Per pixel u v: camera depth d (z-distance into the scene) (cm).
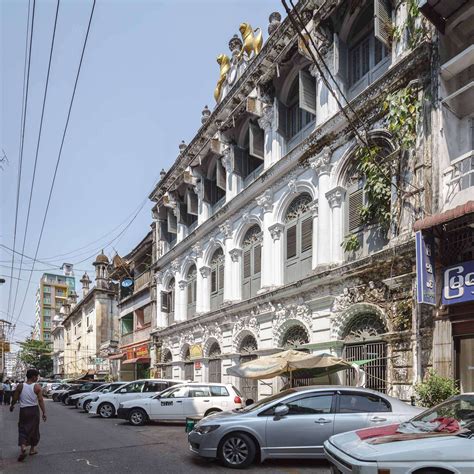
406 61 1258
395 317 1212
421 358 1117
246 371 1255
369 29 1511
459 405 641
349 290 1388
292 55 1720
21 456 927
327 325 1471
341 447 594
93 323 5247
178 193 2842
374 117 1368
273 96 1916
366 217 1382
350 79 1565
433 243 1092
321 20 1579
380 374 1276
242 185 2170
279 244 1808
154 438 1226
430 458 517
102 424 1599
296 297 1644
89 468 848
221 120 2316
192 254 2636
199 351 2406
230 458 858
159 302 3150
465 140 1152
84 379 4631
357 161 1448
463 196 1067
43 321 11331
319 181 1562
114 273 4266
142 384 1909
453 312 1053
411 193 1195
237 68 2316
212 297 2414
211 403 1552
